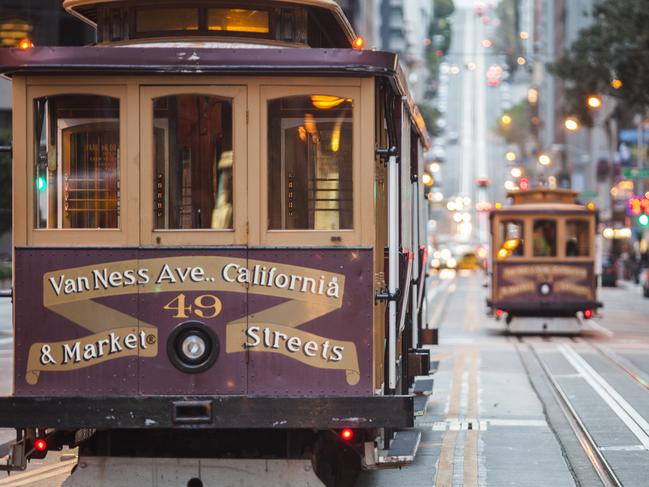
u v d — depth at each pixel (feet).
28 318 45.73
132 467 48.11
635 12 225.56
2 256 281.74
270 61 44.96
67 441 50.49
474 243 526.16
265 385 45.19
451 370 114.52
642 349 138.72
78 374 45.52
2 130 263.29
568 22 581.12
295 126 45.52
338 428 46.16
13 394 45.73
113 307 45.47
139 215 45.52
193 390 45.29
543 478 60.80
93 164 45.91
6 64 45.21
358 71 44.91
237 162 45.42
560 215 157.17
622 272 392.47
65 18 252.21
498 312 158.51
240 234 45.37
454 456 67.21
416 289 65.00
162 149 45.62
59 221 45.96
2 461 49.88
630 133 361.92
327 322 45.27
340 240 45.34
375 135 46.14
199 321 45.27
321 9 49.29
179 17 47.70
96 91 45.62
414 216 63.98
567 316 158.51
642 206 289.53
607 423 78.89
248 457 48.37
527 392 96.94
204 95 45.52
